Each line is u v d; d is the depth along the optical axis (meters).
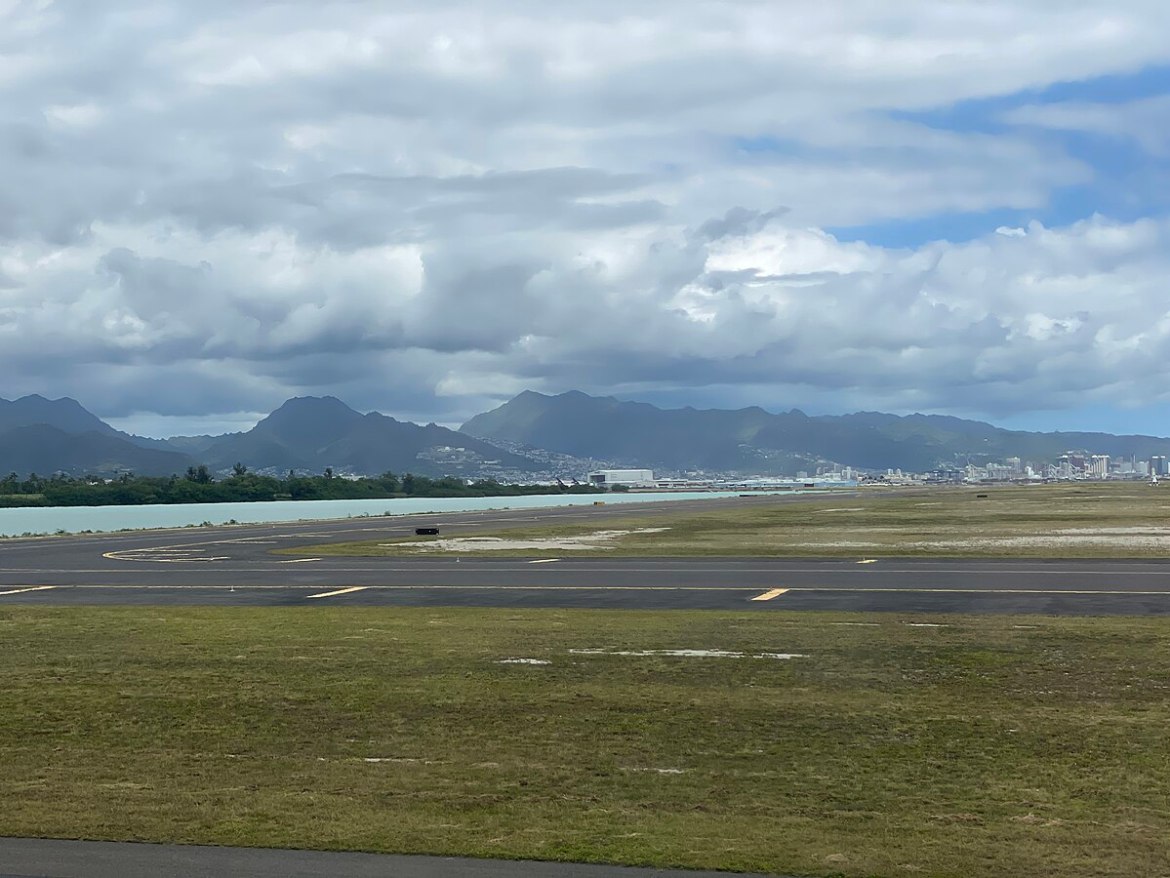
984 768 15.49
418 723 18.53
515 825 12.94
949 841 12.31
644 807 13.71
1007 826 12.87
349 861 11.64
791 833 12.62
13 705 20.30
